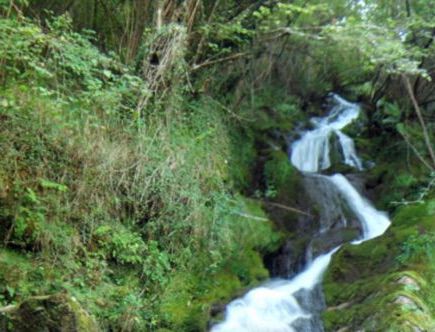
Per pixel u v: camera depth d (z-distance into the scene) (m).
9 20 5.35
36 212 4.88
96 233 5.30
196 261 6.21
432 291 5.84
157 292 5.59
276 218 8.22
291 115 12.05
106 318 4.76
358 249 7.05
